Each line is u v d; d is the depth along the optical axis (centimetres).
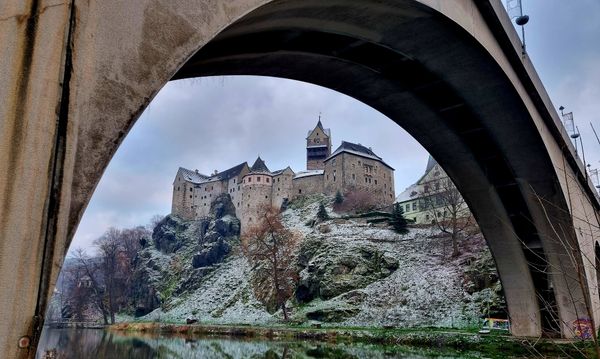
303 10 859
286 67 1156
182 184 12100
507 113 1572
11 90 275
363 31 1059
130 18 356
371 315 5312
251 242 8975
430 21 1052
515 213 2138
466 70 1319
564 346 1922
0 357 246
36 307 265
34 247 270
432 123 1659
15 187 267
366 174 10100
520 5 1555
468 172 1988
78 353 3328
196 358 3016
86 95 314
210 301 8150
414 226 7150
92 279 9506
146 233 12362
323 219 8775
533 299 2256
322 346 3544
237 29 778
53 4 303
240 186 11119
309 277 6556
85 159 308
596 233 2447
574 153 2109
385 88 1401
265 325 5928
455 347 2809
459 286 5059
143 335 5878
